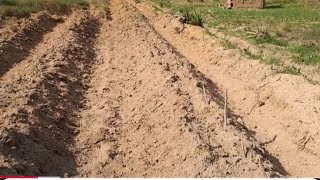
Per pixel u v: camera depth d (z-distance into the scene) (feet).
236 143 29.17
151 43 54.13
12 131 27.96
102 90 41.75
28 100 33.76
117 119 35.29
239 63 50.19
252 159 27.32
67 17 71.15
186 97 36.60
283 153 32.58
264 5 92.63
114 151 30.17
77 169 27.84
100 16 74.79
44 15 66.85
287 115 37.17
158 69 43.14
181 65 45.44
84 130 33.19
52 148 29.22
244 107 41.04
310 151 32.40
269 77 44.45
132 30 62.80
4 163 24.58
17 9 65.46
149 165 28.40
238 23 70.74
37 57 46.19
